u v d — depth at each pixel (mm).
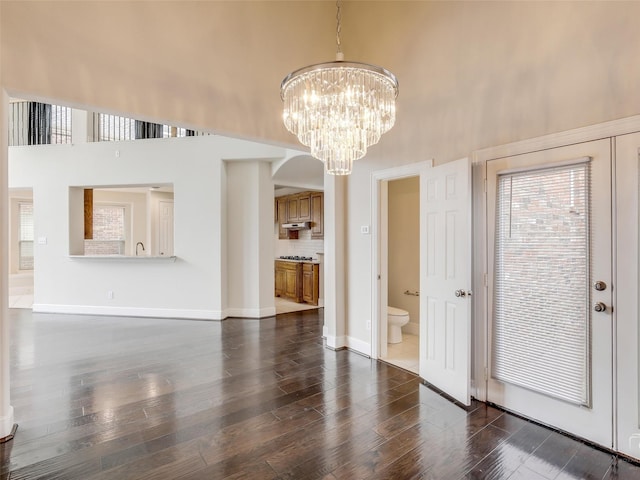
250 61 3156
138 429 2244
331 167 2607
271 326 4922
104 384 2936
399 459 1957
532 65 2357
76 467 1871
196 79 2850
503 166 2518
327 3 3701
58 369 3268
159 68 2664
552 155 2264
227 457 1965
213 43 2941
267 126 3279
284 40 3375
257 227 5402
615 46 1995
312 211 6934
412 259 4652
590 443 2109
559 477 1822
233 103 3061
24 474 1813
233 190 5465
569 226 2184
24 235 7582
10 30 2104
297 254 7746
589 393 2107
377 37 3520
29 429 2238
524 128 2406
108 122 6160
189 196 5352
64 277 5633
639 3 1913
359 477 1808
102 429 2242
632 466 1906
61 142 6250
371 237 3641
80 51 2336
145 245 8312
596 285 2076
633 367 1958
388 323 4152
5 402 2168
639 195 1928
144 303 5465
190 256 5355
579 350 2145
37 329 4699
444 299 2830
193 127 2875
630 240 1963
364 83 2238
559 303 2230
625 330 1982
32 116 6109
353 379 3084
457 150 2836
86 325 4926
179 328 4789
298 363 3473
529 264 2381
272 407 2553
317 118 2318
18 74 2129
